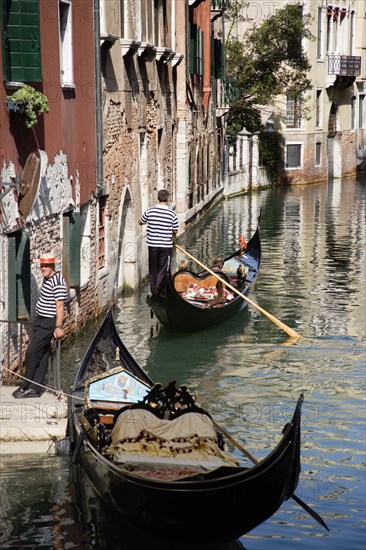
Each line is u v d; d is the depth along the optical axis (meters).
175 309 17.66
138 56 23.12
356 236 32.03
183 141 30.92
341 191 50.06
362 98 64.06
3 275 13.26
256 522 9.24
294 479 8.98
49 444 11.72
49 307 12.30
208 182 38.72
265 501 9.09
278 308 20.73
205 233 32.75
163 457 10.06
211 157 39.53
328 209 40.41
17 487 10.89
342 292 22.50
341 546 9.69
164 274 17.84
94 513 10.34
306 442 12.44
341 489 10.98
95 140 18.58
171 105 28.98
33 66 13.38
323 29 55.91
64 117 16.30
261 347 17.45
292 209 40.28
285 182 54.25
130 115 21.86
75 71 17.05
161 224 18.64
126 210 22.11
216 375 15.65
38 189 14.70
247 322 19.48
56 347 12.58
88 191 18.14
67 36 16.61
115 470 9.65
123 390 12.31
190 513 9.25
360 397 14.47
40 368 12.44
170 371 15.87
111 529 10.03
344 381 15.34
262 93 47.03
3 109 12.98
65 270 16.73
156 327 18.84
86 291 18.12
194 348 17.34
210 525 9.33
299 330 18.77
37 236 14.88
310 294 22.28
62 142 16.16
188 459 10.02
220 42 40.50
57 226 16.11
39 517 10.23
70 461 11.56
